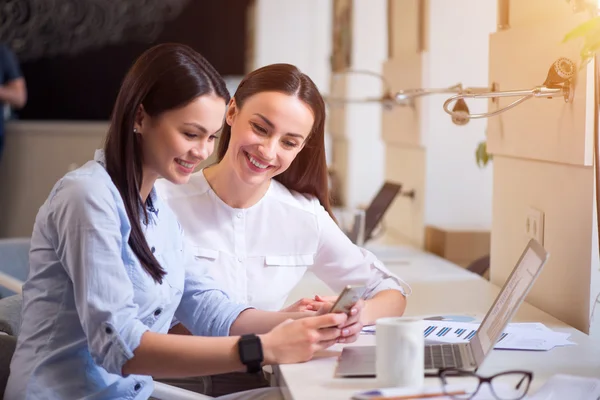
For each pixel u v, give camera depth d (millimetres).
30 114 7410
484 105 3787
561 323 2232
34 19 7332
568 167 2254
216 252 2391
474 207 3891
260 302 2422
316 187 2506
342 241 2480
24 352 1754
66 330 1740
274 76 2230
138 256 1797
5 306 2121
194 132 1741
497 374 1554
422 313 2410
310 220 2443
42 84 7406
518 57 2533
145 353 1678
